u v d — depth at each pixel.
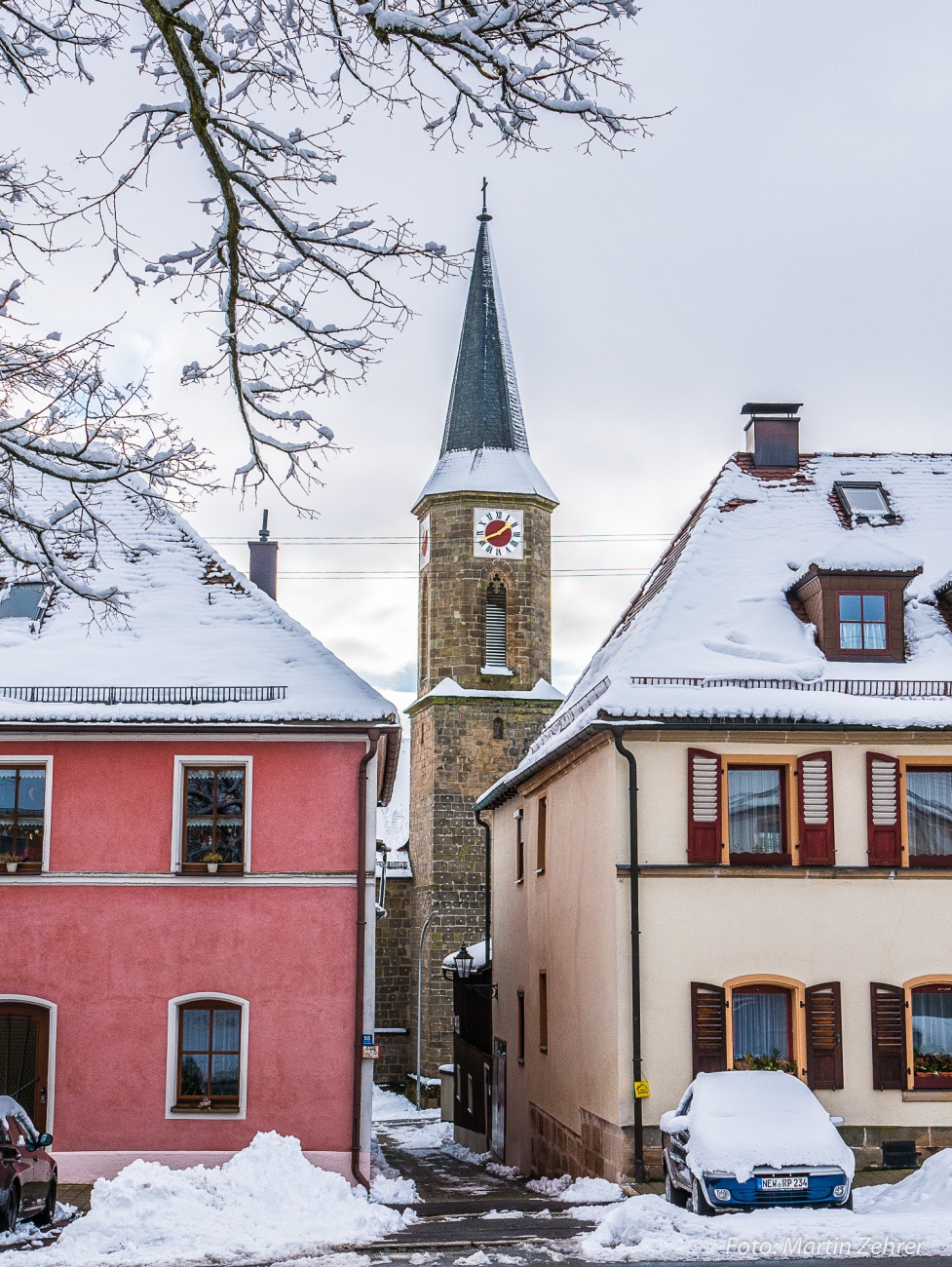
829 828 20.70
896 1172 19.69
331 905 21.25
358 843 21.39
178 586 23.70
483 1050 35.06
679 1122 16.86
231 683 21.89
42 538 12.88
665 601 22.94
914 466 26.64
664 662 21.47
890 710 20.86
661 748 20.75
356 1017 20.95
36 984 20.92
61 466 12.19
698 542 24.30
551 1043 25.73
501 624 53.56
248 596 23.66
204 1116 20.62
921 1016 20.59
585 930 22.67
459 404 55.25
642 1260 11.91
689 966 20.25
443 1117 43.41
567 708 27.27
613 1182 20.05
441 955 51.19
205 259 10.98
